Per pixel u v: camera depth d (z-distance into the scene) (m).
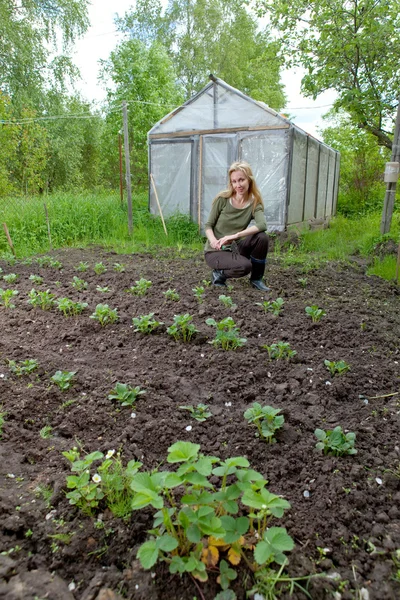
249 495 1.51
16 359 3.14
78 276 5.70
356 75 9.94
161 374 2.95
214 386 2.86
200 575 1.42
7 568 1.50
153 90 17.19
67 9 16.94
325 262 7.05
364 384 2.94
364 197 17.92
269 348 3.25
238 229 4.90
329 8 9.60
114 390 2.64
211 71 27.86
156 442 2.27
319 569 1.57
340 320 4.06
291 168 9.60
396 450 2.25
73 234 8.77
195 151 10.37
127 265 6.41
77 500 1.75
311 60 10.11
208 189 10.40
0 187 12.10
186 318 3.47
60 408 2.54
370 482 2.00
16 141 12.71
